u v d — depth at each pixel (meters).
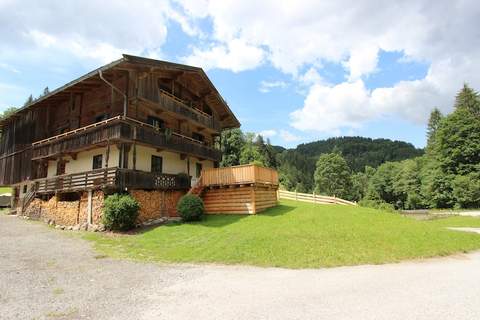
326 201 28.94
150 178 19.64
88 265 10.02
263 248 11.94
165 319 5.54
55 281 8.15
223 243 12.73
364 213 19.28
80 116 23.08
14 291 7.29
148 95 20.38
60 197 21.47
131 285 7.84
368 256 11.41
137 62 18.53
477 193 40.91
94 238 14.76
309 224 15.86
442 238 14.80
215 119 29.44
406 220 18.19
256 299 6.67
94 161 21.73
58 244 13.50
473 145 44.41
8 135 30.36
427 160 62.66
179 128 25.22
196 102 27.59
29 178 25.91
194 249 12.09
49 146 23.97
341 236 13.71
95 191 18.33
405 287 7.67
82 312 5.96
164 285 7.86
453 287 7.67
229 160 47.97
